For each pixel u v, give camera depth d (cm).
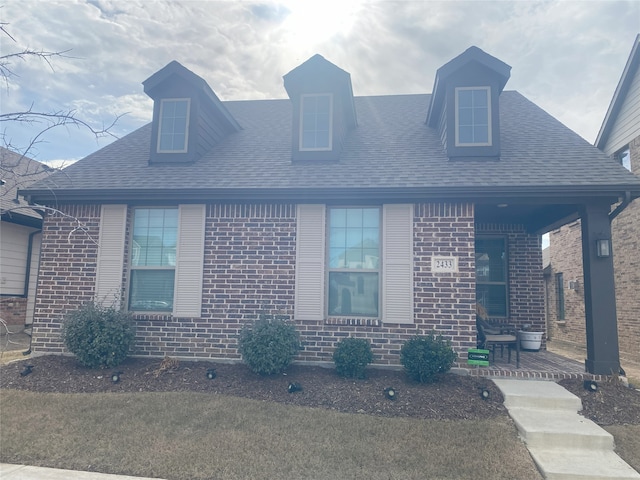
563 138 909
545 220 966
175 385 679
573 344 1512
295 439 516
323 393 639
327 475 450
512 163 816
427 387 658
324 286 795
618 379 682
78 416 576
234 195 789
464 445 508
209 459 476
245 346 701
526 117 1030
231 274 808
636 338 1132
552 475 458
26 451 500
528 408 608
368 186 757
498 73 857
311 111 899
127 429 541
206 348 796
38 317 840
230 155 946
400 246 775
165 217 855
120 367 750
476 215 946
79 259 842
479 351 725
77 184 838
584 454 504
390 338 757
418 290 760
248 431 534
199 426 547
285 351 694
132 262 851
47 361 776
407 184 754
